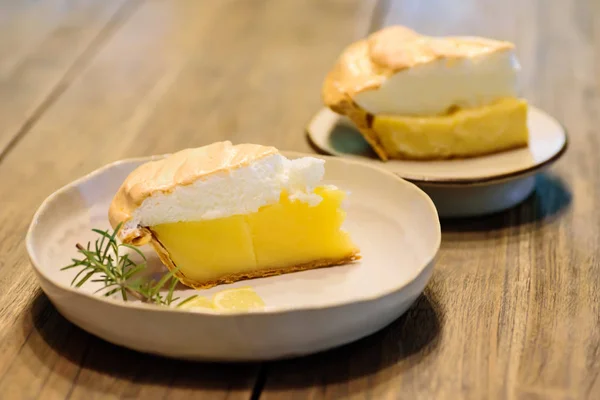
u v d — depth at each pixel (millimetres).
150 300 478
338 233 517
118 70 801
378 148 611
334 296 497
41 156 664
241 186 501
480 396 452
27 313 503
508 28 886
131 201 497
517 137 614
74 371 466
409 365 468
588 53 833
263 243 512
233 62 819
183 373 463
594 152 667
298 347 456
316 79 788
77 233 535
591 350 477
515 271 536
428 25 892
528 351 476
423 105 609
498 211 593
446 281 527
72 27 886
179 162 513
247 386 457
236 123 712
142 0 957
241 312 441
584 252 553
